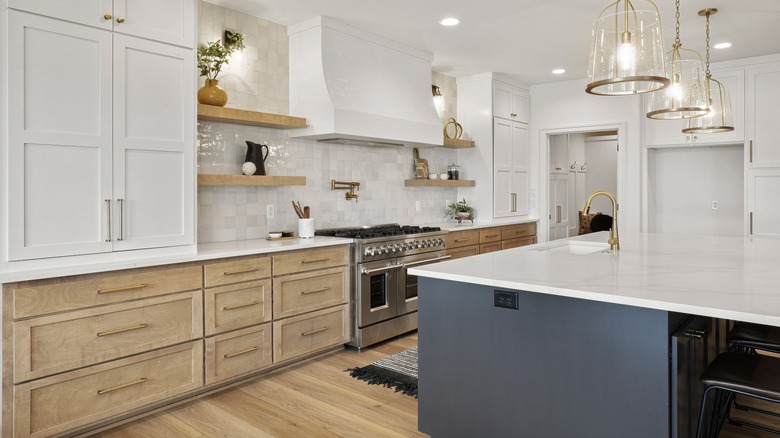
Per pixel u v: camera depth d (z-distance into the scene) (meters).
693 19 3.90
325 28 3.88
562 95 6.19
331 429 2.57
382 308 4.04
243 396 3.00
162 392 2.73
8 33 2.24
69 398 2.38
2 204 2.24
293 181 3.82
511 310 2.11
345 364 3.57
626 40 1.99
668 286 1.90
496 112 5.81
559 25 4.11
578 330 1.93
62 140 2.40
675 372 1.74
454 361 2.29
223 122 3.62
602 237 3.86
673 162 6.07
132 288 2.58
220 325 3.01
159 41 2.77
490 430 2.18
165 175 2.81
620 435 1.84
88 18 2.48
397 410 2.79
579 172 7.97
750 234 5.02
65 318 2.36
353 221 4.68
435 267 2.39
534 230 6.39
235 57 3.72
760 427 2.34
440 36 4.37
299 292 3.49
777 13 3.78
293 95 4.05
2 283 2.17
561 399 1.98
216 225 3.64
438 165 5.78
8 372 2.20
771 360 1.91
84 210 2.49
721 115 3.19
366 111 4.04
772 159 4.89
